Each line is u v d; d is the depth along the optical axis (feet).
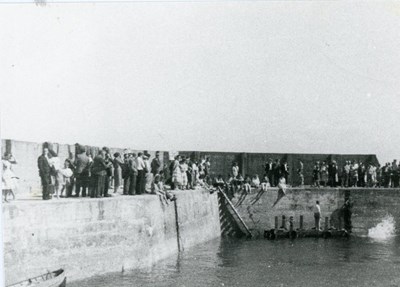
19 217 69.56
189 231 121.70
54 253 75.56
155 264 98.02
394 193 155.02
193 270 96.43
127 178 97.40
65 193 94.99
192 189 132.87
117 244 87.66
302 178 163.12
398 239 147.43
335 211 155.22
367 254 120.37
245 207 153.89
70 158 94.38
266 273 97.35
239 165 163.63
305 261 110.32
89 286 78.89
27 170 93.45
